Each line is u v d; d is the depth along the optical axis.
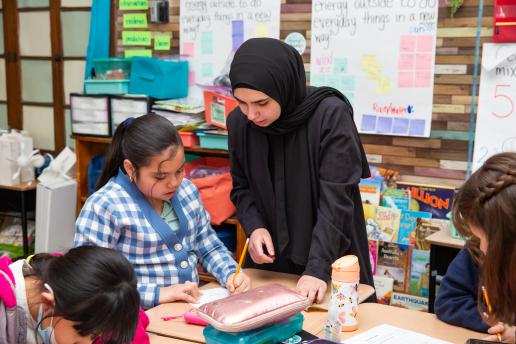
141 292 1.53
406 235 2.65
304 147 1.69
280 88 1.60
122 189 1.58
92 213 1.53
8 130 3.83
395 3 2.65
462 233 1.21
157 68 3.09
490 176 1.13
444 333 1.35
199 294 1.57
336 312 1.35
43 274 1.04
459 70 2.58
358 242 1.78
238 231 2.89
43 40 3.78
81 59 3.67
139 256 1.58
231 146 1.81
